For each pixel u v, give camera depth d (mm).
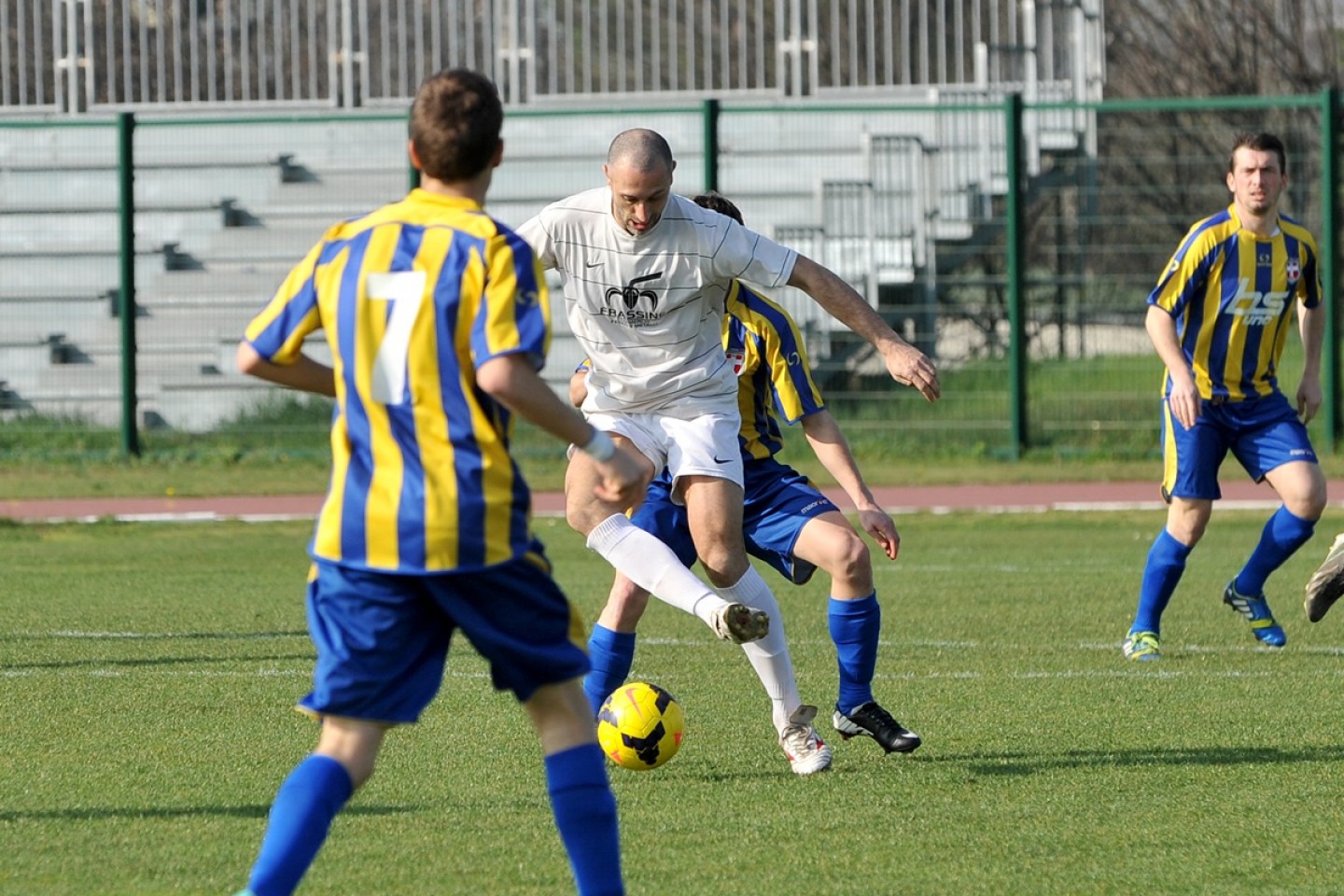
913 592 36031
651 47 73188
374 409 12688
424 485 12570
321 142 74125
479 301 12570
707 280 19266
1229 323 28125
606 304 19453
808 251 68438
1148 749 20938
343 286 12930
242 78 73688
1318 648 29000
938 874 15414
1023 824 17250
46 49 74875
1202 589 36562
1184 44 109812
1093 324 63250
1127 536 46469
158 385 67250
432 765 20109
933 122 70938
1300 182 67188
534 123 73188
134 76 75125
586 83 73250
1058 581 37781
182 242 72312
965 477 58812
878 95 71438
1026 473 59312
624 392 19875
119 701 24047
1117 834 16812
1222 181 65188
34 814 17641
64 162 74562
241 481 59656
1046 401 62750
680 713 19875
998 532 47500
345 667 12664
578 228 19297
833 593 20141
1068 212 68188
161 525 49750
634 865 15727
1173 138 72688
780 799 18469
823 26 74188
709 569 19766
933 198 68812
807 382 20297
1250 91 109312
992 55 72188
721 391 20000
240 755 20578
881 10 73188
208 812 17734
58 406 65812
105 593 36094
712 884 15094
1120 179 69750
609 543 19031
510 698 24531
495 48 73375
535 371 12578
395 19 74688
